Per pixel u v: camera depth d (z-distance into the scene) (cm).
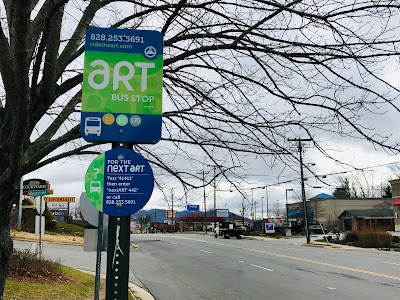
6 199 371
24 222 3003
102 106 349
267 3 416
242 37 452
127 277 337
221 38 484
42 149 413
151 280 1359
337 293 1127
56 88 431
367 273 1533
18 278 986
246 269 1670
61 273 1166
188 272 1570
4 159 382
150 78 358
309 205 8056
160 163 539
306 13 403
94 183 411
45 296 850
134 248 2839
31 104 401
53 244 2480
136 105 353
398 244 3114
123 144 349
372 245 3139
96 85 351
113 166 343
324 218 7819
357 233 3578
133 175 344
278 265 1817
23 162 371
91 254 2033
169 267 1722
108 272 336
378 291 1152
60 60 446
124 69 356
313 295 1101
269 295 1104
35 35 398
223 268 1703
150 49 362
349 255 2344
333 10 406
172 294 1118
